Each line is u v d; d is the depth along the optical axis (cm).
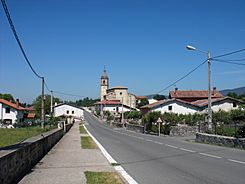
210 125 2895
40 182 920
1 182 737
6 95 11794
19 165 970
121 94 15162
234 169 1185
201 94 8794
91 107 18025
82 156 1623
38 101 9906
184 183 925
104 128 6850
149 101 13425
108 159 1497
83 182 930
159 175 1070
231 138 2277
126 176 1044
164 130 4412
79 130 5291
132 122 7006
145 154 1764
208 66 2933
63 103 12438
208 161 1432
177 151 1930
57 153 1762
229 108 6844
